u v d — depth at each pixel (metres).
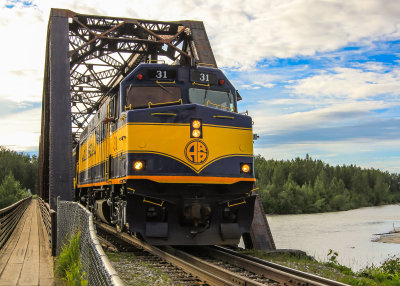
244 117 11.06
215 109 10.59
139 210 10.05
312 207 107.31
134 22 17.52
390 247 33.62
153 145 10.02
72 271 5.74
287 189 106.06
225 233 10.38
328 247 32.97
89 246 4.77
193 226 10.30
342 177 173.50
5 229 12.85
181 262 8.63
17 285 6.80
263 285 6.75
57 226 11.11
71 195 14.15
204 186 10.34
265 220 12.66
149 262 9.25
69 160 14.38
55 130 14.45
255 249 12.09
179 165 10.04
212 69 11.59
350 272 9.97
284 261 10.52
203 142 10.25
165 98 10.89
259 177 138.50
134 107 10.69
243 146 10.90
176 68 11.16
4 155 142.62
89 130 17.98
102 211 13.68
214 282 7.23
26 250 11.02
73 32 17.89
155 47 18.67
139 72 10.95
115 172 11.53
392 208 127.25
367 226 55.91
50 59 15.28
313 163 182.12
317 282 7.29
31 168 142.00
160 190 10.09
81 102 27.62
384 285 9.02
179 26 18.45
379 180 162.38
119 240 12.52
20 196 75.88
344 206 117.69
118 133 11.15
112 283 2.75
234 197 10.79
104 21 17.80
